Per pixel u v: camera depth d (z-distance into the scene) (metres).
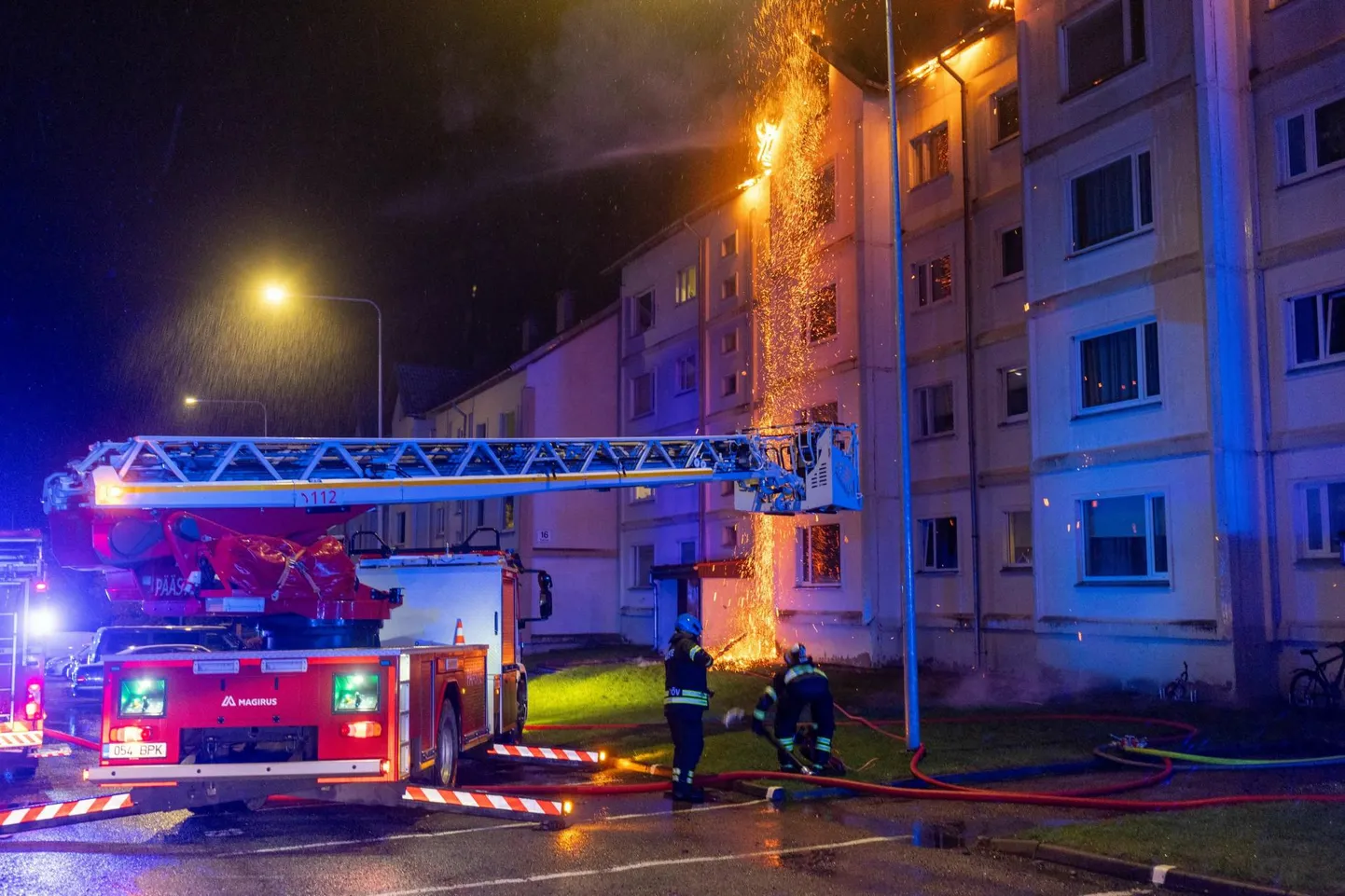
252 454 10.55
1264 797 8.59
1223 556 14.91
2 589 11.37
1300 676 14.40
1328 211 14.68
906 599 11.55
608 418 36.19
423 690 9.26
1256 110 15.66
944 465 21.84
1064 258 18.00
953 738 12.59
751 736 13.38
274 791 8.50
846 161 23.69
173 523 9.82
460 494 11.48
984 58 21.00
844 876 6.95
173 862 7.53
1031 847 7.39
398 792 8.63
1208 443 15.26
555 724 15.91
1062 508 17.81
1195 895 6.39
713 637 27.22
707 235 30.03
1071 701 16.19
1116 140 17.06
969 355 20.97
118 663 8.53
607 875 7.02
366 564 12.64
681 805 9.65
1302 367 14.93
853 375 23.12
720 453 13.28
